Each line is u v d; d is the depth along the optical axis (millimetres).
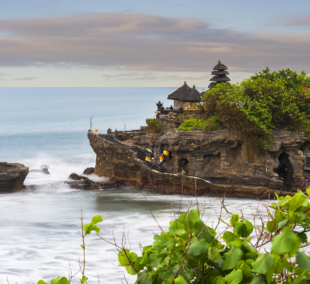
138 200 41062
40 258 20984
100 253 21547
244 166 44062
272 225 3469
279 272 3121
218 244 3752
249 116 42219
